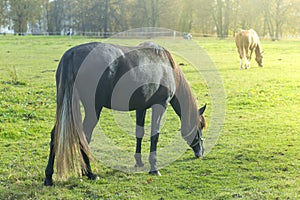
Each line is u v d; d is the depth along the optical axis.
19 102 11.62
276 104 12.05
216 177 6.24
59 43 33.59
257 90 14.22
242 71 19.28
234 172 6.45
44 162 6.91
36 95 12.69
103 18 53.03
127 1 49.34
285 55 27.56
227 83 15.64
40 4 63.34
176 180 6.14
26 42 35.19
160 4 47.03
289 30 58.41
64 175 5.34
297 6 53.81
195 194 5.58
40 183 5.87
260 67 21.05
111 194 5.55
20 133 8.67
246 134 8.81
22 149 7.66
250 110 11.27
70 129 5.28
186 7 49.56
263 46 34.50
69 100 5.33
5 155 7.25
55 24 67.19
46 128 9.23
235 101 12.38
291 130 9.14
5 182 5.93
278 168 6.61
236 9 58.00
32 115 10.24
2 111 10.34
